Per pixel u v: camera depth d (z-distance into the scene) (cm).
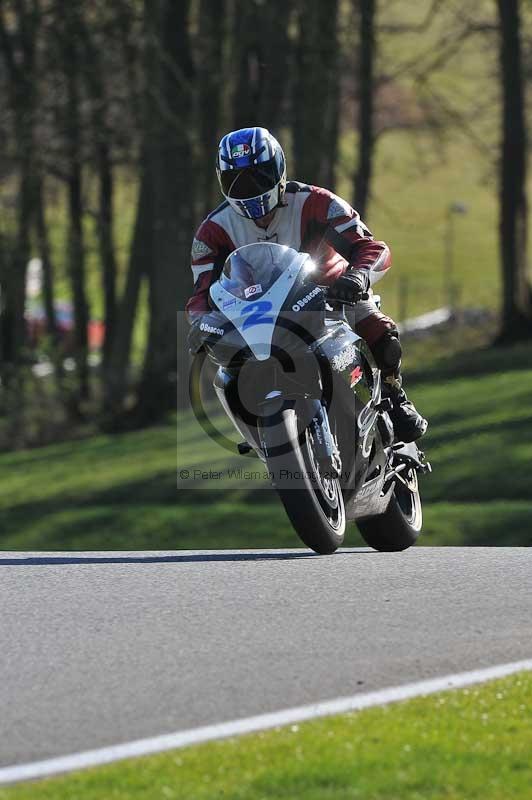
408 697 1667
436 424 7362
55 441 11088
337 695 1686
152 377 10281
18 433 11319
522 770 1403
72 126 10312
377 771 1402
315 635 1964
